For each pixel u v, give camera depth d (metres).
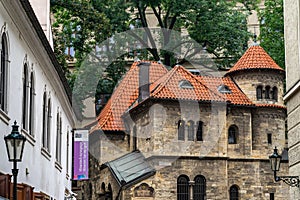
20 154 20.77
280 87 70.69
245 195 67.06
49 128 37.22
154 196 60.38
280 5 70.44
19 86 27.34
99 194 61.16
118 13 72.81
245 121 68.31
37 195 30.64
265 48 73.12
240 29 76.38
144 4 73.81
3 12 23.80
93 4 72.38
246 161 67.50
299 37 30.98
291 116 32.78
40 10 44.28
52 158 38.03
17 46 26.73
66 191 46.72
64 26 60.31
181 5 74.50
